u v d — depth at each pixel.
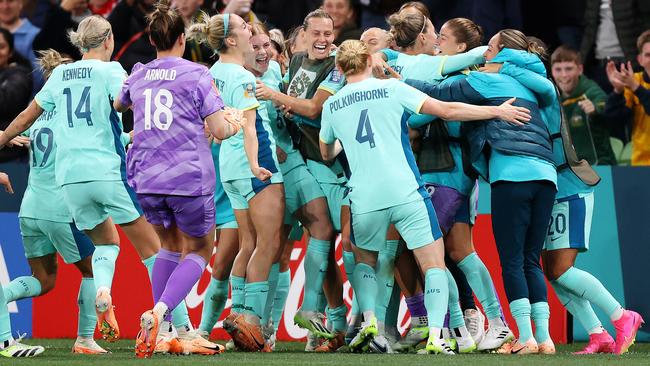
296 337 30.16
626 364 20.77
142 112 21.41
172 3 37.16
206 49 34.94
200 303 30.22
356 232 23.38
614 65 34.09
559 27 38.53
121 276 30.84
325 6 36.75
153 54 36.75
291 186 25.88
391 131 22.89
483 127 23.62
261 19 39.34
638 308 29.77
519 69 23.81
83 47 23.98
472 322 25.69
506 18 37.88
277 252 25.09
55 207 24.73
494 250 29.45
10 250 31.33
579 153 34.34
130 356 22.64
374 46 26.61
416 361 21.12
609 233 29.97
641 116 33.97
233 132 21.58
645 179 29.89
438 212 24.45
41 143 24.81
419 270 25.09
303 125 25.67
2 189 31.69
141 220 24.03
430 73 24.56
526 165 23.19
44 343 28.80
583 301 24.80
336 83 25.33
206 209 21.44
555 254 24.66
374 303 23.86
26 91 36.66
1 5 38.53
